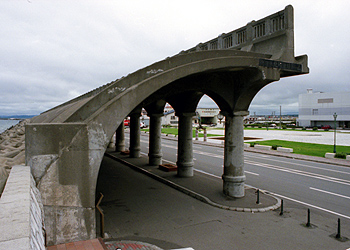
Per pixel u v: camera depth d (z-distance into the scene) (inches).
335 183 605.0
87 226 259.6
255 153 1117.7
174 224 365.4
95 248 240.4
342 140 1574.8
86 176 259.9
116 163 864.3
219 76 436.8
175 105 617.9
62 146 253.4
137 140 936.3
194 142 1537.9
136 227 356.2
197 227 355.6
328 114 3134.8
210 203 443.8
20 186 176.9
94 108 288.5
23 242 99.9
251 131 2541.8
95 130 265.0
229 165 469.1
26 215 127.1
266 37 438.6
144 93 303.0
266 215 398.3
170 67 333.7
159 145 792.3
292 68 427.5
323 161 880.9
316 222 373.7
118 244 306.5
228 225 361.7
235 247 302.0
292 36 421.7
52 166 250.4
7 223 117.4
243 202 443.8
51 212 248.7
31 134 246.1
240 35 484.4
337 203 460.4
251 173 713.0
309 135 1977.1
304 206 442.9
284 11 418.0
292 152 1091.9
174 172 684.7
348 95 2972.4
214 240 318.7
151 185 578.9
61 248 239.8
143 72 316.2
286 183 604.1
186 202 459.2
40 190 246.7
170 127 3543.3
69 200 254.8
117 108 280.1
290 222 373.1
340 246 304.3
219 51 377.4
